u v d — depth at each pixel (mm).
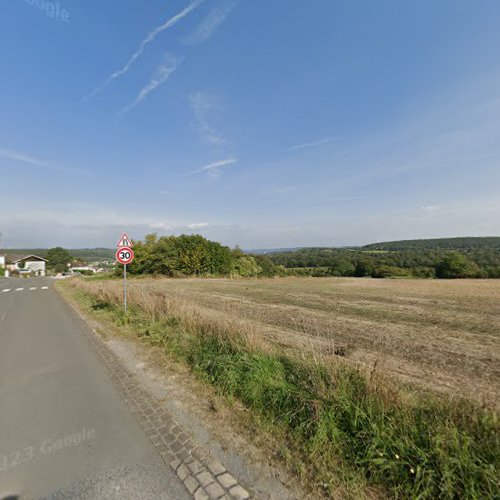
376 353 5832
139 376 4547
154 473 2434
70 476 2391
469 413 2676
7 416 3359
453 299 14562
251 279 35844
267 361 4172
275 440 2859
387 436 2502
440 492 2104
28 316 10242
